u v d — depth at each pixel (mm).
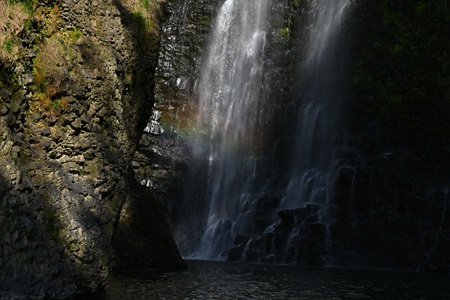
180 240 26391
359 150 25812
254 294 10773
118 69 12406
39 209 8023
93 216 9391
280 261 21844
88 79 10266
